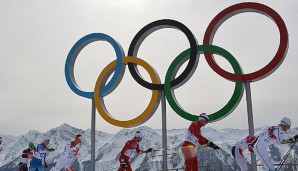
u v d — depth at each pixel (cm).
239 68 1327
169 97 1413
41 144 1315
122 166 1195
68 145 1260
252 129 1288
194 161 968
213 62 1373
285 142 942
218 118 1327
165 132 1420
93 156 1534
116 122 1491
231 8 1382
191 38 1423
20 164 1455
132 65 1513
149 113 1444
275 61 1280
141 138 1215
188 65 1403
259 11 1352
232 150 1029
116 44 1551
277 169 1058
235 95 1316
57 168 1248
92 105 1573
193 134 966
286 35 1285
